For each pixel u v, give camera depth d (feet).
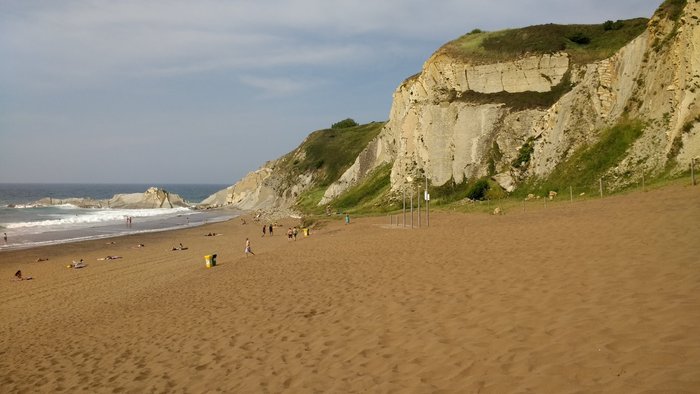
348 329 29.71
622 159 113.09
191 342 33.91
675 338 17.85
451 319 27.09
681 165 92.17
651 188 88.07
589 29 199.00
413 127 208.95
